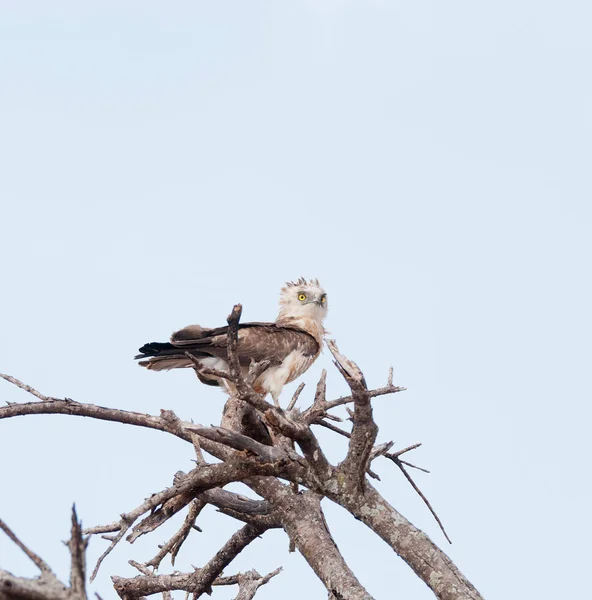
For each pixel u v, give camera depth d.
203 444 14.22
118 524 12.02
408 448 13.70
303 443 12.62
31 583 8.21
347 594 13.10
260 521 14.77
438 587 12.65
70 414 13.51
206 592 15.83
